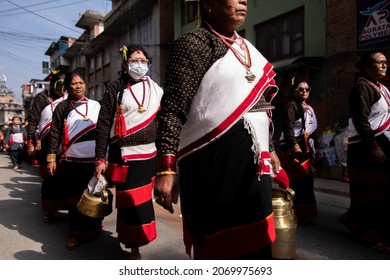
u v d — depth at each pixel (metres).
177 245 3.64
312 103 8.42
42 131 4.66
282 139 4.36
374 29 7.07
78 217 3.65
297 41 9.07
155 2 16.11
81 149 3.69
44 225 4.52
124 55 3.12
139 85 3.16
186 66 1.54
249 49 1.71
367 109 3.29
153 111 3.15
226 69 1.55
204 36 1.60
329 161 7.45
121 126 3.02
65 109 3.89
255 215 1.63
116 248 3.63
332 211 4.96
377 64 3.29
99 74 25.38
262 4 10.07
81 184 3.67
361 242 3.60
